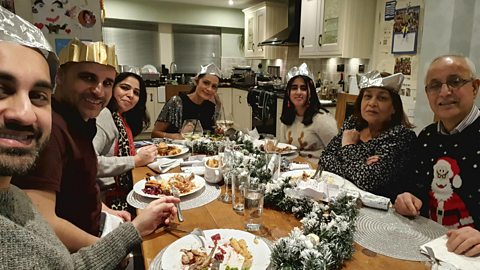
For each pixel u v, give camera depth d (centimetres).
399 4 304
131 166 160
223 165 143
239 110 557
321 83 432
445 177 128
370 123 165
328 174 150
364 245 91
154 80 532
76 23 242
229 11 640
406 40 298
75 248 95
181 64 645
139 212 111
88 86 115
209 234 94
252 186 115
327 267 74
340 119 290
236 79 577
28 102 55
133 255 125
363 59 360
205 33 648
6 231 48
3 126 53
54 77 70
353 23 336
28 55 57
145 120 233
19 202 61
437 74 123
